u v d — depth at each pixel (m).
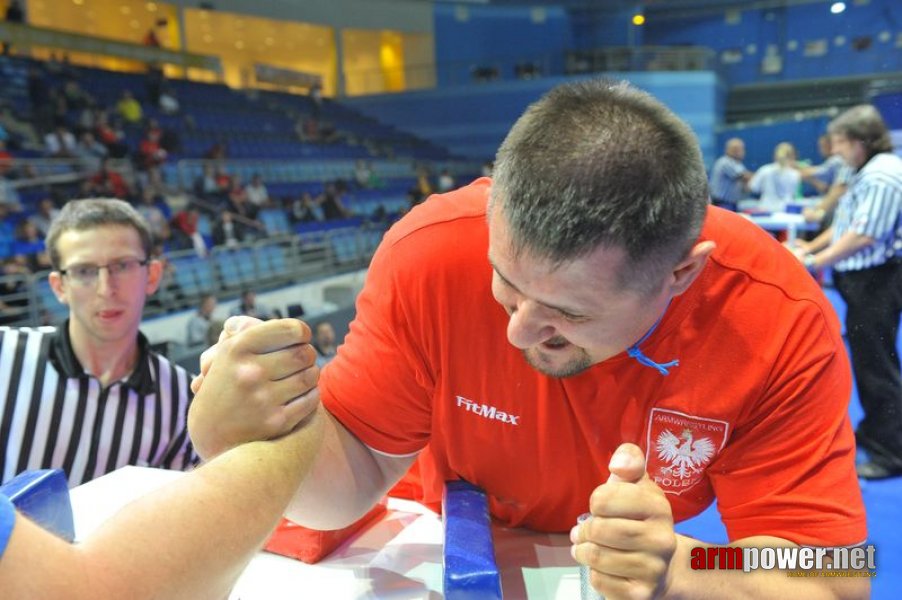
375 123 12.01
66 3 11.41
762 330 0.69
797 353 0.68
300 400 0.58
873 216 2.05
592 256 0.52
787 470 0.70
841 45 8.81
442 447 0.86
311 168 9.36
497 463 0.83
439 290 0.73
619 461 0.58
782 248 0.77
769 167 4.61
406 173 10.48
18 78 7.93
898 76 8.44
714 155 8.09
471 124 11.68
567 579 0.76
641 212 0.52
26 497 0.57
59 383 1.20
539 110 0.58
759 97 9.60
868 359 2.21
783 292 0.70
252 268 5.36
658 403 0.72
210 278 5.04
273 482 0.52
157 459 1.30
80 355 1.21
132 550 0.41
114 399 1.24
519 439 0.79
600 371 0.71
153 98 8.94
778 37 9.42
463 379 0.77
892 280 2.11
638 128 0.54
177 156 7.97
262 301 4.79
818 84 8.99
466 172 10.97
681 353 0.70
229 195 6.95
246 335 0.56
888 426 2.24
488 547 0.68
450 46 12.88
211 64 11.06
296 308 3.76
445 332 0.74
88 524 0.75
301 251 5.89
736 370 0.69
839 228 2.31
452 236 0.73
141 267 1.22
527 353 0.66
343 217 7.97
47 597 0.37
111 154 6.94
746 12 9.78
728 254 0.71
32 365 1.20
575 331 0.58
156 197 6.35
